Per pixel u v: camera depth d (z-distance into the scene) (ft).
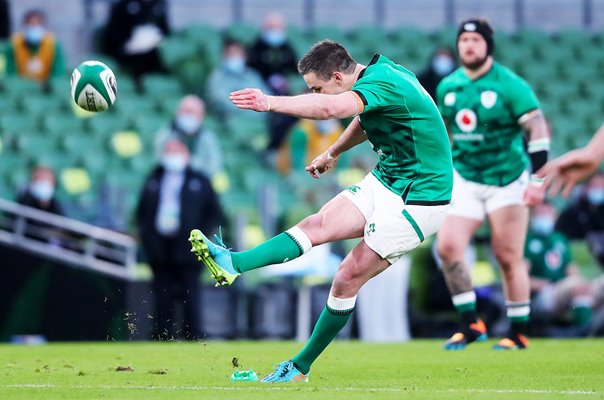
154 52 233.55
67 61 237.86
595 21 300.20
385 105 74.13
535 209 170.81
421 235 76.28
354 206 76.33
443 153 76.74
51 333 154.30
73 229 157.48
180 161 150.61
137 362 99.86
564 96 268.21
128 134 209.87
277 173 208.23
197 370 91.25
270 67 221.25
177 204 149.59
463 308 118.32
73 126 212.02
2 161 197.16
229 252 71.82
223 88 218.38
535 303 170.09
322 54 76.28
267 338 163.63
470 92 114.73
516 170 115.65
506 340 118.11
